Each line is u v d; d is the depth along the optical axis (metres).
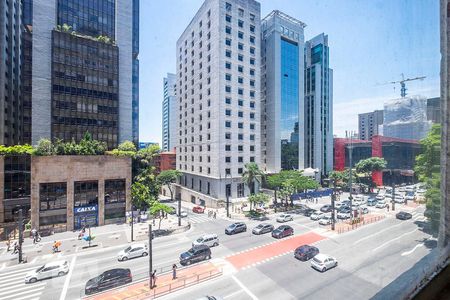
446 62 2.39
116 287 12.96
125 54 29.77
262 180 45.97
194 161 47.53
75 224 26.91
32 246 21.55
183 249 19.77
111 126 30.28
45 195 25.86
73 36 30.69
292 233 22.33
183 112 52.78
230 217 32.44
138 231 25.56
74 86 30.55
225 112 40.91
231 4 42.06
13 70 39.03
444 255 2.18
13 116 39.47
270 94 47.50
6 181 27.97
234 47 42.28
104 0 29.17
